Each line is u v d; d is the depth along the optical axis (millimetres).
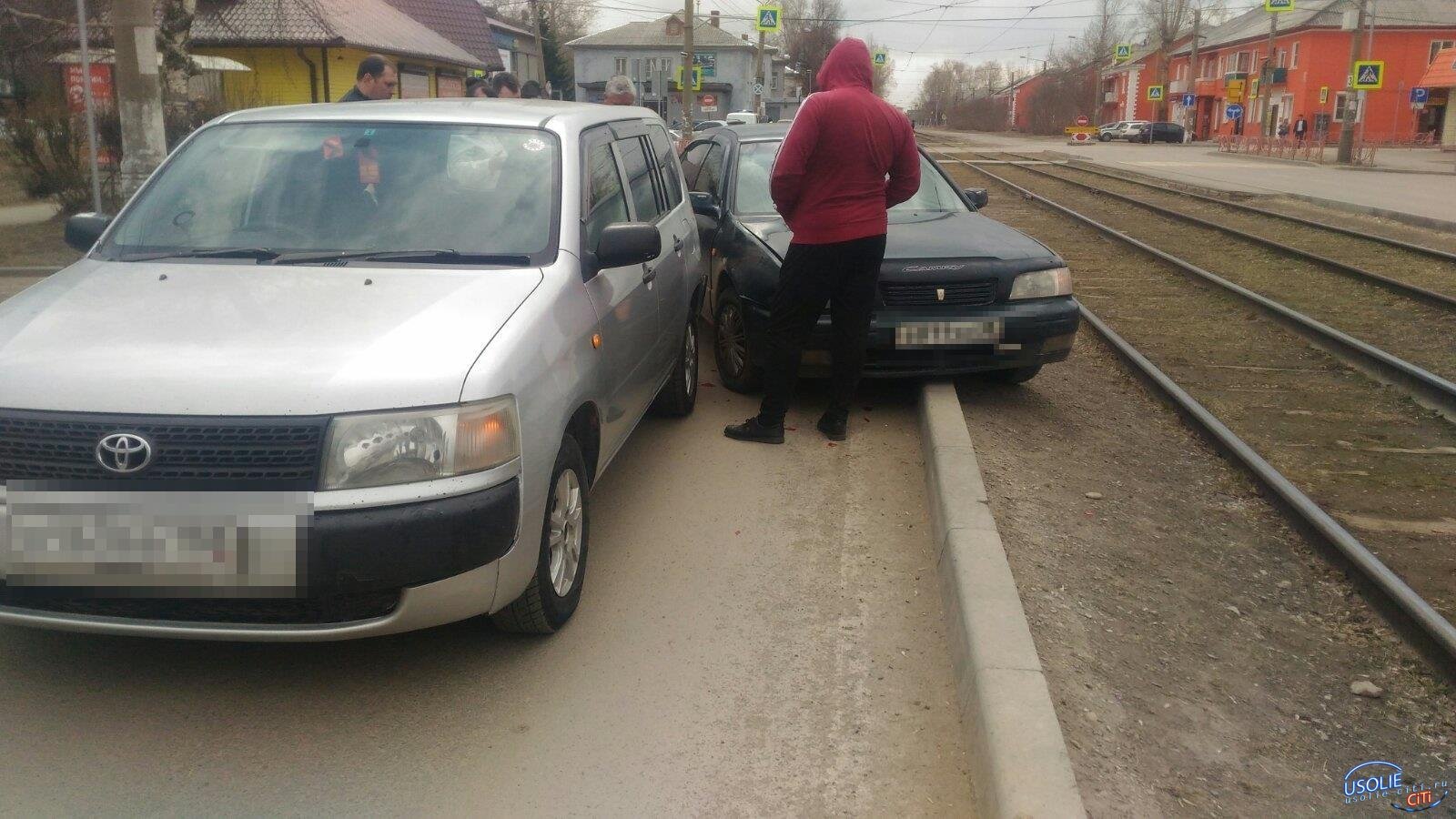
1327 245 15008
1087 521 4746
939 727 3223
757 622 3842
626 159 5156
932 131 114812
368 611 3070
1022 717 2914
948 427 5461
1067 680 3348
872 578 4203
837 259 5277
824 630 3791
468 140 4340
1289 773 3059
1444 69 53312
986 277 6004
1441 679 3629
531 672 3494
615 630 3771
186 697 3316
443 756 3049
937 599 4035
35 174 14258
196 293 3533
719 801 2879
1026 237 6574
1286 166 37156
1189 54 84562
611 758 3053
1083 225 17578
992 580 3715
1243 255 13938
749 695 3375
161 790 2873
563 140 4383
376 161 4258
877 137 5184
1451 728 3354
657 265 5176
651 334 4977
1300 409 6793
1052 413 6461
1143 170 34094
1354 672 3666
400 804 2842
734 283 6430
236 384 2984
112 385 2994
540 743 3113
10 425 2965
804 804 2871
